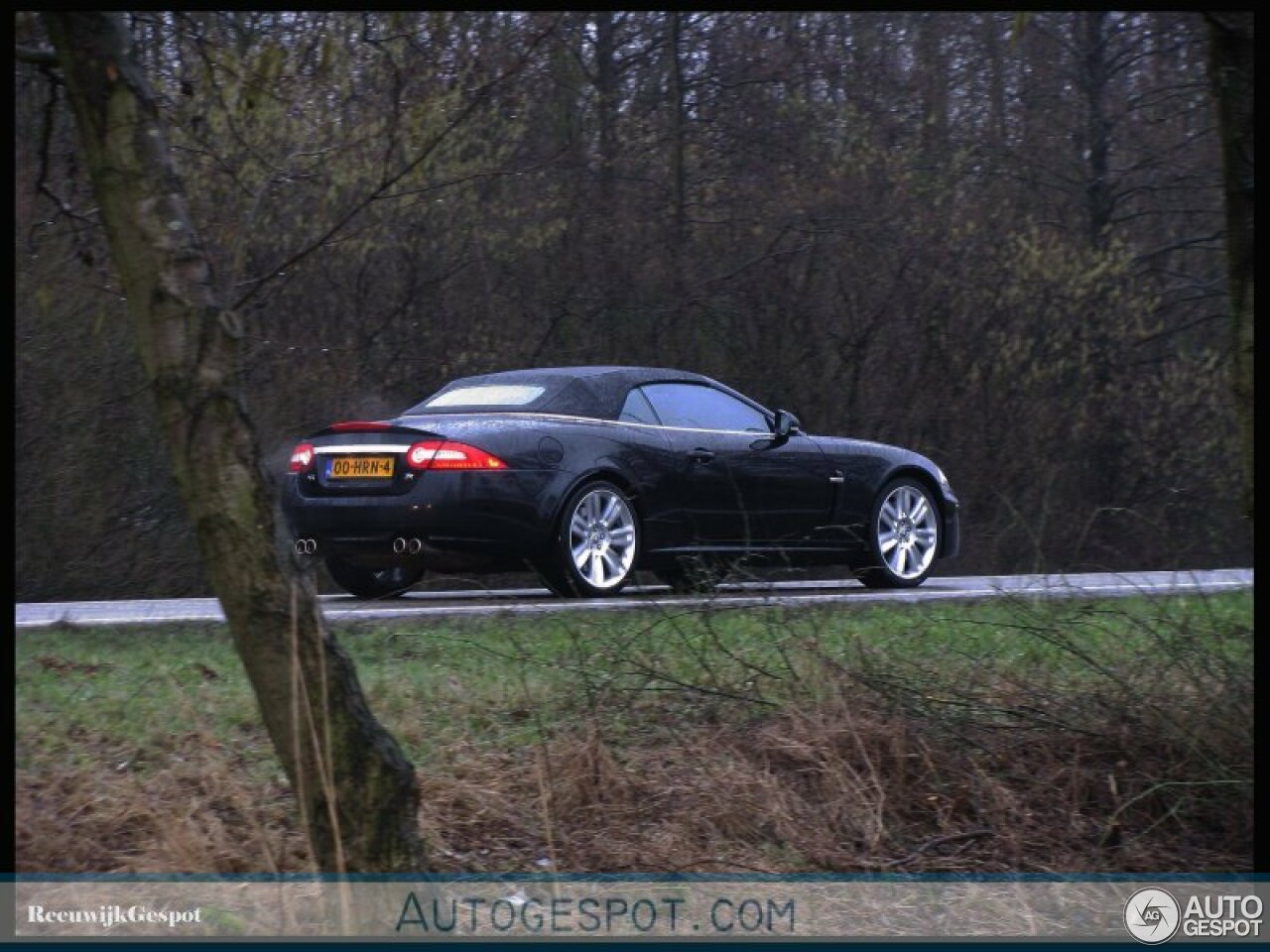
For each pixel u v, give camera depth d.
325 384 28.06
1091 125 39.91
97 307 22.50
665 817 11.00
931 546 22.58
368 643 14.55
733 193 34.62
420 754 11.41
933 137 37.16
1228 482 36.09
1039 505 33.47
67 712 11.65
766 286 33.78
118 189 7.65
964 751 12.00
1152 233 41.56
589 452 19.09
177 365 7.64
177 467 7.74
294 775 7.89
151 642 15.00
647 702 12.53
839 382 33.97
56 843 9.52
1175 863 11.29
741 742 11.89
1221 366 36.50
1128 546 33.41
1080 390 35.28
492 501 18.19
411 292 30.30
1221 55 10.59
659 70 35.75
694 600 14.23
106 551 25.03
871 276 34.72
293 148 13.90
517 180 31.17
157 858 9.46
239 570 7.71
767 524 20.81
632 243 33.19
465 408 19.56
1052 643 12.72
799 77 36.53
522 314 31.56
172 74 11.52
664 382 20.56
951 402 34.28
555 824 10.74
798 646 12.98
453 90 11.71
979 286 35.19
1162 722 11.98
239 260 9.73
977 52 39.09
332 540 18.55
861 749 11.57
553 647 13.86
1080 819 11.58
